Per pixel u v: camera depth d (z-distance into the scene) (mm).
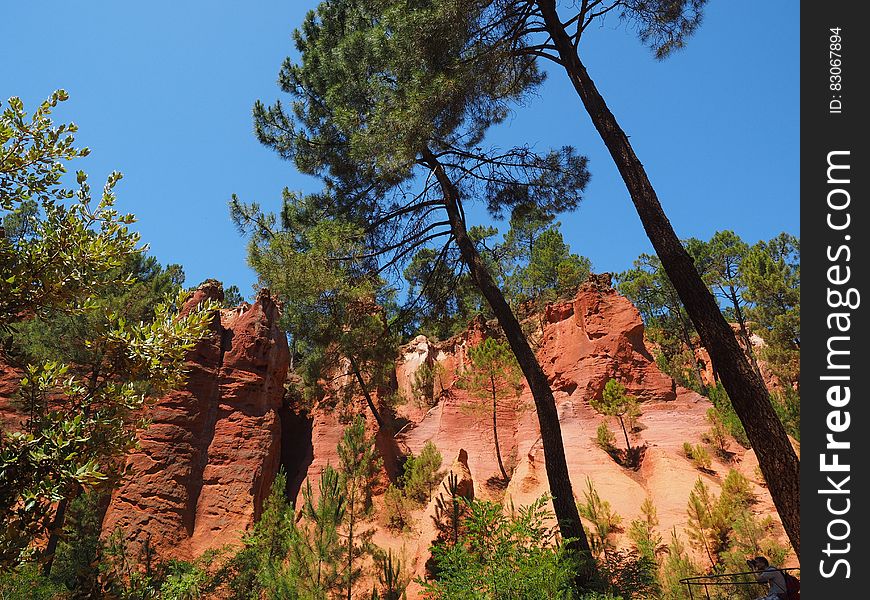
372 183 17234
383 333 18359
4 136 6277
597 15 12906
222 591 16656
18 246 6547
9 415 13172
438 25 12523
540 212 17891
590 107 11391
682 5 13312
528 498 24656
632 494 23656
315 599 13148
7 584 11555
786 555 16016
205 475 25422
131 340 6812
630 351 31688
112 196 6984
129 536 22375
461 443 30609
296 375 35688
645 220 9977
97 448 6047
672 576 16141
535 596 7141
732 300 42312
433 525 20391
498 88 14625
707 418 27953
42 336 19734
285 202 19641
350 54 16719
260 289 32062
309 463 27859
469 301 18750
